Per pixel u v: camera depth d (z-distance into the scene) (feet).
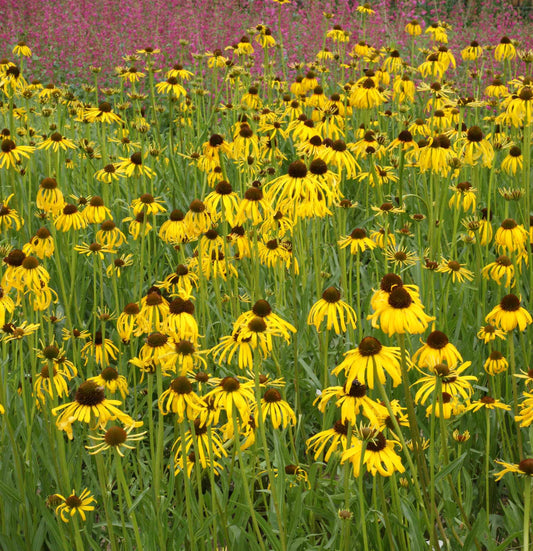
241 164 19.01
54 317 14.02
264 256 15.33
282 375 13.25
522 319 10.72
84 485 11.94
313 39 34.40
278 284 15.62
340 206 15.78
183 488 11.29
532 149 21.44
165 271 19.01
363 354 8.50
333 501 10.36
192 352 9.49
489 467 12.37
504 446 12.18
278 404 10.23
